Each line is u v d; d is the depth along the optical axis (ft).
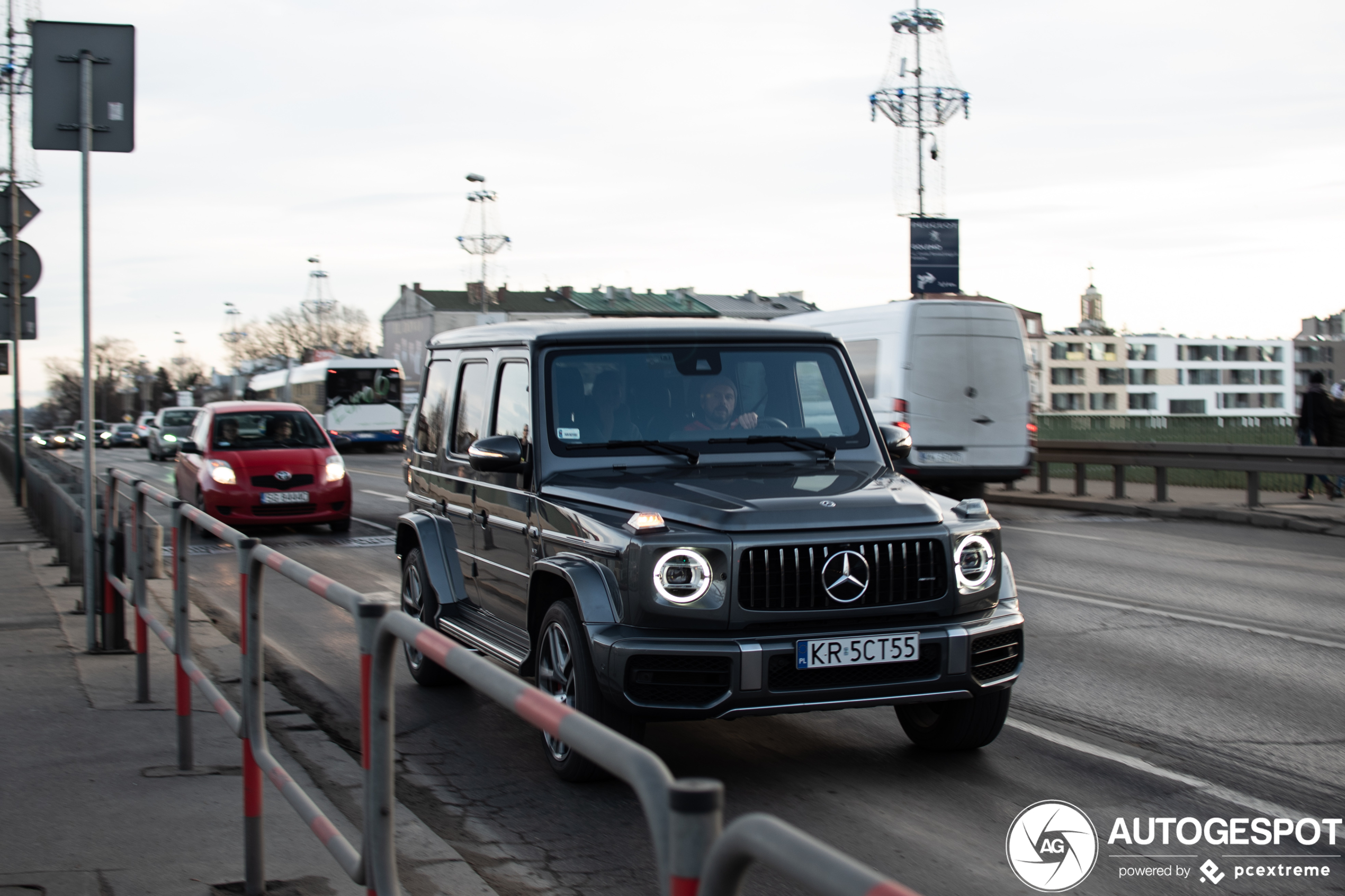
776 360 20.74
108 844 14.39
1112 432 85.66
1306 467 53.52
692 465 19.26
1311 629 29.35
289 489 52.85
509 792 17.48
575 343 20.10
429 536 23.80
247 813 13.07
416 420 26.99
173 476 108.58
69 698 21.76
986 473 58.18
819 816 16.25
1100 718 21.15
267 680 24.75
